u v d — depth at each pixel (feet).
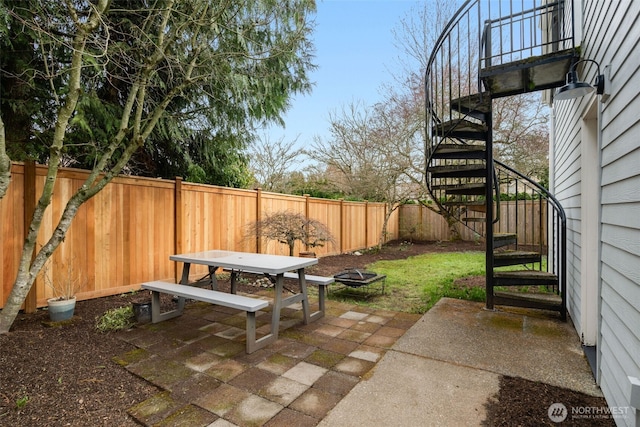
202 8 13.10
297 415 6.11
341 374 7.72
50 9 11.46
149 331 10.46
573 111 11.59
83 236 12.63
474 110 12.67
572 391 6.73
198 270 16.92
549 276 11.85
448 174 14.79
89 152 14.44
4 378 7.09
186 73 12.74
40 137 13.60
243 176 25.00
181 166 19.69
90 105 13.08
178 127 16.93
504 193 33.76
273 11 14.32
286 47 14.97
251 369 7.97
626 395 5.30
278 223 18.71
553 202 12.91
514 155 31.42
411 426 5.68
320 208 26.09
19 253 11.06
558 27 14.20
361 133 35.24
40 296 11.52
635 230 5.18
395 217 40.32
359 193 36.01
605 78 6.75
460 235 37.99
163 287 11.03
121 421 5.98
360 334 10.34
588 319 9.09
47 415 6.07
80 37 9.16
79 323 10.61
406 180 33.04
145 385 7.23
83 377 7.43
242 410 6.28
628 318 5.39
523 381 7.13
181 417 6.07
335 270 21.25
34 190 11.43
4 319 9.21
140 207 14.49
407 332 10.01
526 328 10.28
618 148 6.00
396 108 32.89
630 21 5.53
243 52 14.11
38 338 9.20
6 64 12.30
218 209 17.98
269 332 10.46
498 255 12.71
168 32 13.51
